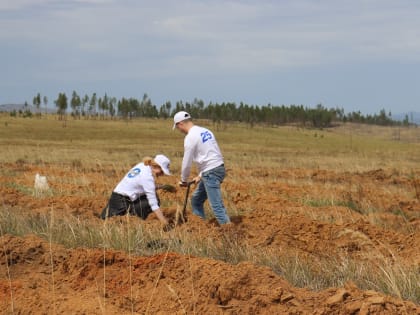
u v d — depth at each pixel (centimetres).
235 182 1733
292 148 7538
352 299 489
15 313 496
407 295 556
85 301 511
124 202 892
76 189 1359
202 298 503
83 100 14900
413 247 798
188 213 972
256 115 15825
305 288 560
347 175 2220
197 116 16800
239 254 680
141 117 17025
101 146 6222
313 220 905
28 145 5922
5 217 816
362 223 916
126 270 574
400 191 1620
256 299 489
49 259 617
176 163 3156
